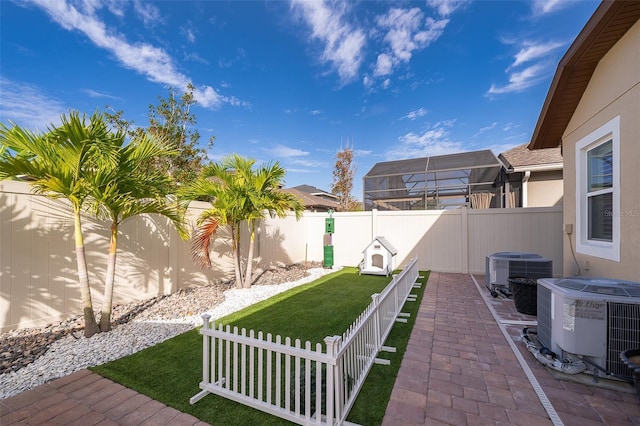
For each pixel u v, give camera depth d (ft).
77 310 16.19
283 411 8.35
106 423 8.08
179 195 20.57
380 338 12.92
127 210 15.11
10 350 12.13
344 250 38.96
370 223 37.37
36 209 14.60
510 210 30.40
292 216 38.55
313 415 8.39
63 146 12.42
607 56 14.26
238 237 24.95
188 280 23.39
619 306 9.70
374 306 12.01
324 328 15.49
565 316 10.43
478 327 15.67
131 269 19.12
